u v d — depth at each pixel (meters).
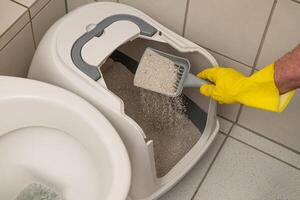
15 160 1.07
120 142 0.92
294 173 1.32
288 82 0.87
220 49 1.23
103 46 1.08
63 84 1.05
